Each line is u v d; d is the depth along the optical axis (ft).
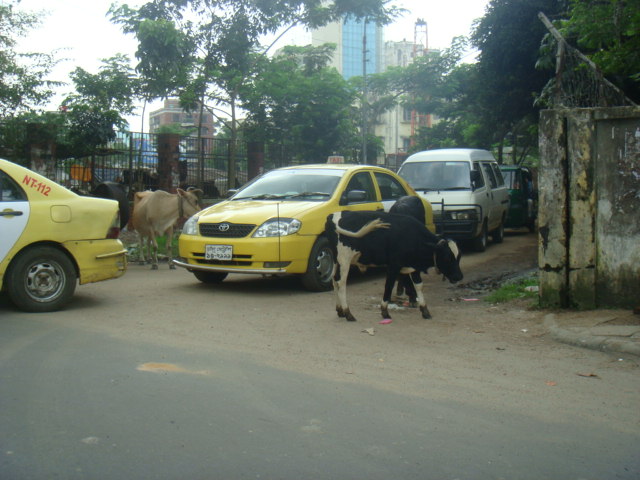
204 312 27.04
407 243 25.62
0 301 28.35
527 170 69.21
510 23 65.31
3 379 17.28
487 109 75.77
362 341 22.86
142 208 39.88
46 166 51.06
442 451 13.50
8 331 22.76
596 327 23.72
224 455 12.93
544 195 26.94
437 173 50.24
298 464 12.64
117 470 12.18
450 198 47.85
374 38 270.87
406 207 29.35
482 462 13.02
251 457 12.88
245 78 82.12
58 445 13.21
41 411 15.03
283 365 19.54
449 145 144.36
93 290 31.76
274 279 35.94
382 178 38.01
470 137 103.76
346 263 25.98
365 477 12.18
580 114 26.05
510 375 19.17
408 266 25.99
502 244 56.39
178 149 60.90
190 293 31.37
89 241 27.25
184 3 64.39
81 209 27.04
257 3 66.08
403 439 14.05
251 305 28.76
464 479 12.25
